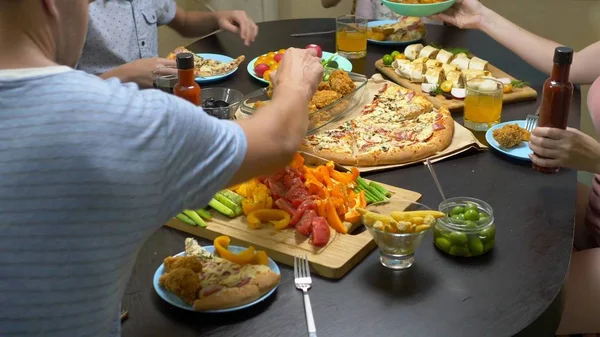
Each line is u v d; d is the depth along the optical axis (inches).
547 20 116.3
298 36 95.0
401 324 41.2
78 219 28.7
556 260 47.4
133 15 91.3
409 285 44.9
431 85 76.3
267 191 52.8
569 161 58.4
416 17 91.8
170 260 45.0
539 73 80.9
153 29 94.3
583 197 74.0
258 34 96.2
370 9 110.0
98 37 88.4
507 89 74.5
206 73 80.2
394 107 71.7
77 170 28.2
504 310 42.2
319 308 42.8
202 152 31.5
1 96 28.3
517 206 54.7
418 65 78.9
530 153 62.7
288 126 37.8
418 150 61.9
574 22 114.3
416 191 57.5
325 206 50.1
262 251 46.4
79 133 28.3
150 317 42.1
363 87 74.0
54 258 28.9
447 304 42.9
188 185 31.4
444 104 73.0
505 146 63.6
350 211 50.8
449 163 62.6
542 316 41.8
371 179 59.8
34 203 28.1
